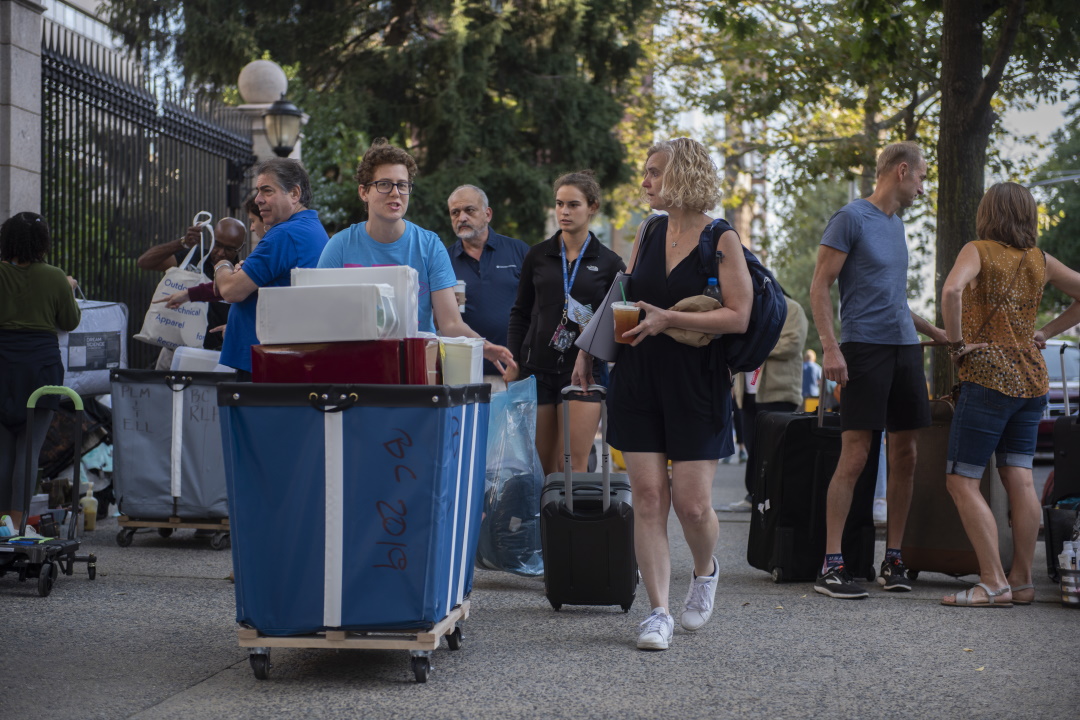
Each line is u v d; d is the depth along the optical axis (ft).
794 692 13.29
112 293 31.55
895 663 14.70
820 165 56.85
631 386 15.47
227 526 24.03
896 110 57.82
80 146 30.09
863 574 20.80
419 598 13.32
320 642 13.42
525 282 21.53
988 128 28.99
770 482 20.99
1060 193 124.06
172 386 23.94
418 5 76.48
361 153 65.92
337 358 13.44
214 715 12.25
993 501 20.25
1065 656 15.12
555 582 17.66
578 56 80.48
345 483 13.21
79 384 26.45
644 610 18.12
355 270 14.05
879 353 19.62
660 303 15.44
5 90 26.50
